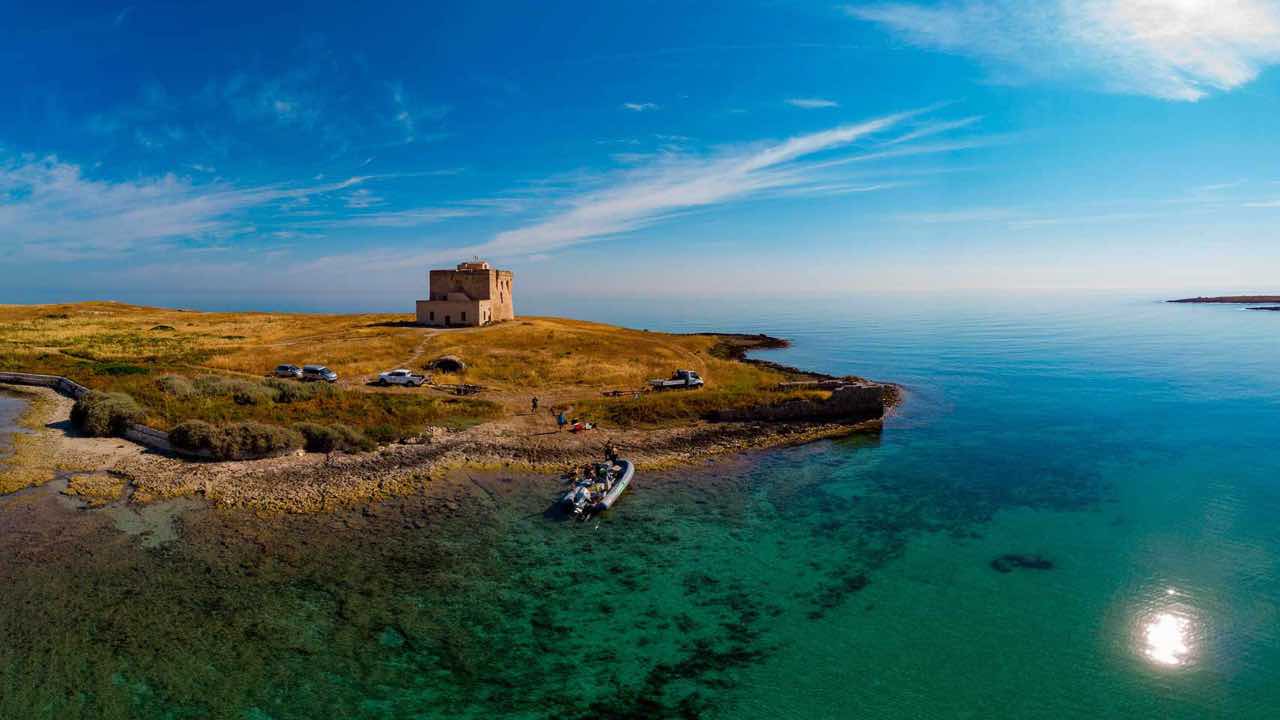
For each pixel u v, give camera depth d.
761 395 54.88
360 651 21.33
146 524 29.95
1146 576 27.02
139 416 44.09
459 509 33.28
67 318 112.62
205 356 72.69
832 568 27.75
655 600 25.00
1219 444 47.75
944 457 44.12
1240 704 19.16
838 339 133.00
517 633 22.67
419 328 94.56
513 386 62.28
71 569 25.67
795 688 20.00
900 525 32.41
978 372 83.38
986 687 20.02
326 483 35.81
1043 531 31.66
